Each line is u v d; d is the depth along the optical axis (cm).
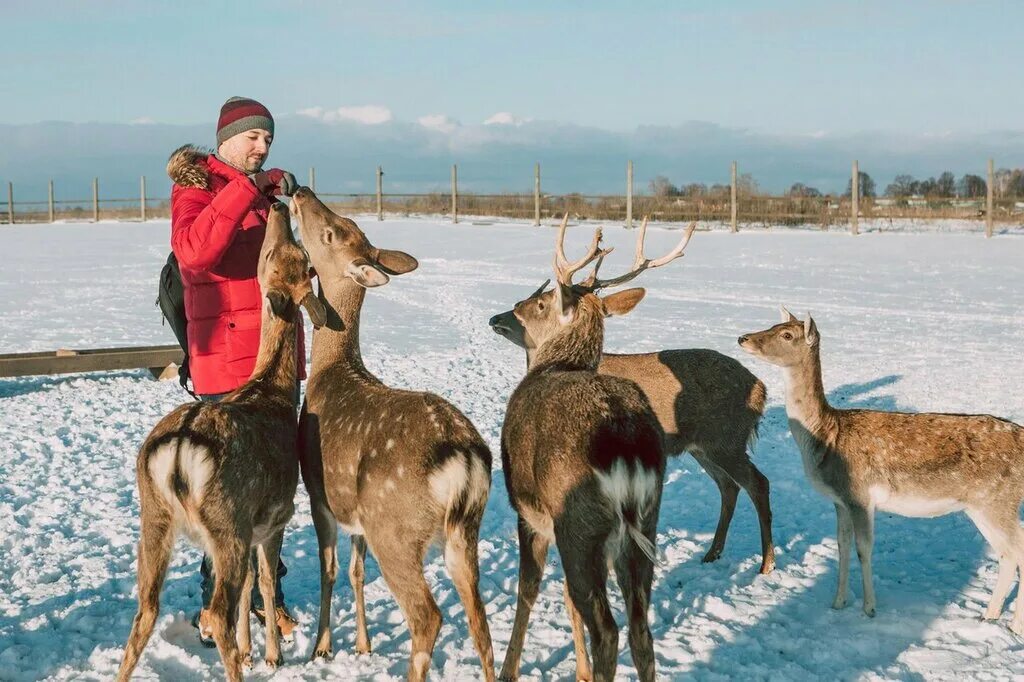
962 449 531
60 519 649
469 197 3803
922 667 466
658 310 1609
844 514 544
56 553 588
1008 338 1366
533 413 425
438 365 1178
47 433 859
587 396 414
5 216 4456
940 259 2262
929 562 611
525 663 473
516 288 1903
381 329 1453
